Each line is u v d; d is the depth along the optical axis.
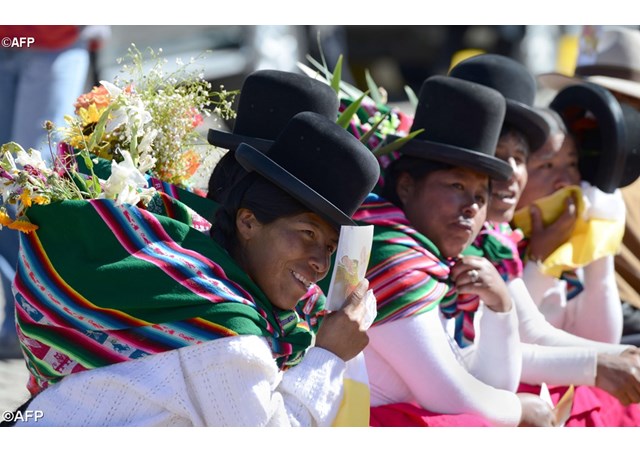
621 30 8.63
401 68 19.33
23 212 4.44
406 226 5.82
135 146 4.63
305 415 4.51
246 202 4.46
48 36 8.91
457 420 5.64
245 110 5.41
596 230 7.48
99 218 4.28
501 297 6.02
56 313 4.27
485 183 5.93
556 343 6.93
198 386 4.23
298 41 15.97
